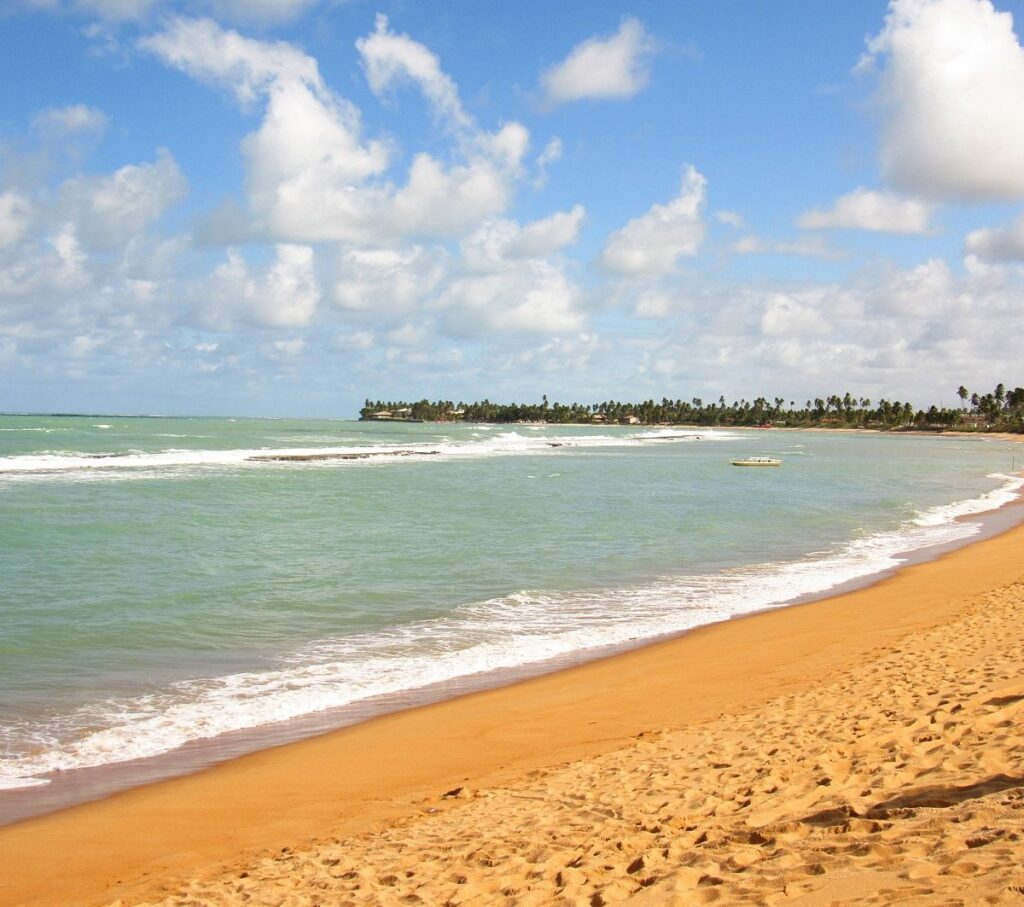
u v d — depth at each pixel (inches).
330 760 375.9
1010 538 1096.2
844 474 2549.2
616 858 234.4
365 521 1251.2
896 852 193.3
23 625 603.5
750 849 220.2
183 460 2443.4
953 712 346.9
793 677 480.1
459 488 1849.2
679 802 280.2
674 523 1295.5
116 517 1210.0
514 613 684.7
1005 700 351.9
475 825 285.0
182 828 306.7
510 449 3939.5
